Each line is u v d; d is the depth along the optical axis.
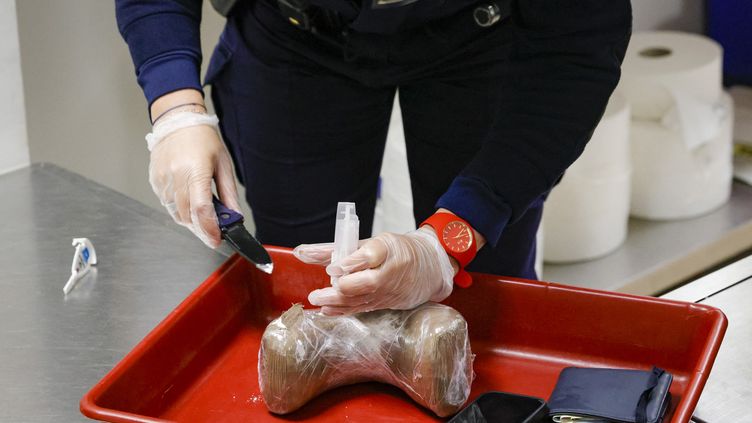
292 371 0.83
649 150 2.02
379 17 0.98
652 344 0.89
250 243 0.90
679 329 0.87
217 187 1.01
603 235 1.95
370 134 1.21
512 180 0.90
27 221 1.23
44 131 1.84
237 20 1.18
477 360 0.94
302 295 0.99
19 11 1.70
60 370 0.94
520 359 0.94
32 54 1.75
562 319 0.92
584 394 0.82
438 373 0.82
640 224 2.10
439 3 0.98
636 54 2.08
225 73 1.21
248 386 0.90
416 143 1.20
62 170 1.37
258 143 1.21
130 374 0.83
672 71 1.98
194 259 1.13
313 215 1.24
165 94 1.04
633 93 2.01
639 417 0.77
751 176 2.21
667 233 2.05
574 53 0.92
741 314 0.96
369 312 0.86
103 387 0.80
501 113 0.95
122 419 0.76
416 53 1.08
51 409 0.88
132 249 1.16
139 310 1.04
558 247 1.95
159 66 1.05
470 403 0.82
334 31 1.07
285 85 1.15
